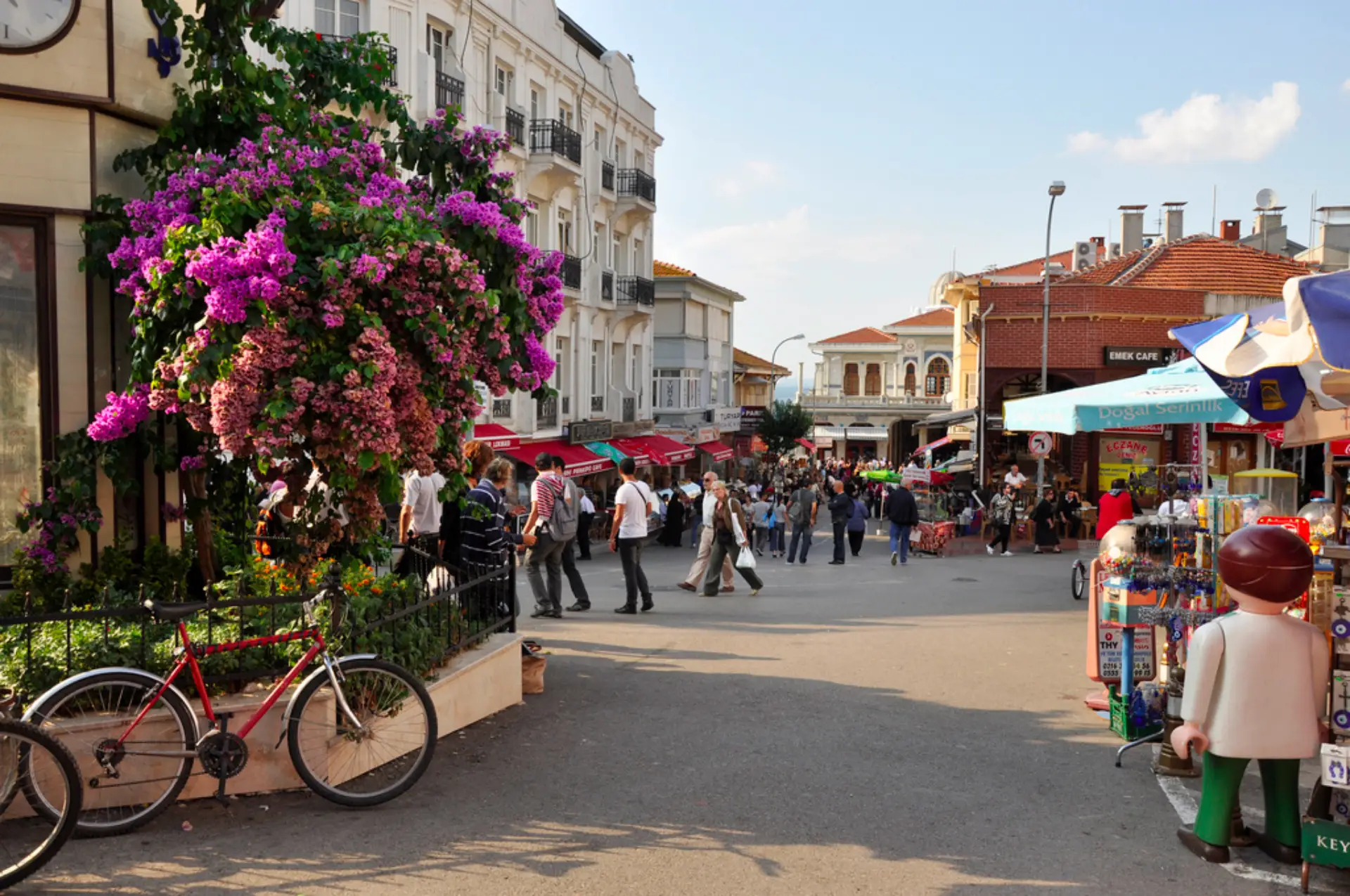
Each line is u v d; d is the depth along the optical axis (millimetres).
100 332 7859
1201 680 5250
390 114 8844
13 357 7543
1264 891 4953
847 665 10258
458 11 28906
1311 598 6664
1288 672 5180
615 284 41156
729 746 7262
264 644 5980
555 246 35531
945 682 9484
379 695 6133
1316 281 4754
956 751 7199
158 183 7629
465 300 6578
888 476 39812
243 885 4852
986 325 35781
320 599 6117
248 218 6656
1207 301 35781
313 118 8312
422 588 7664
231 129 8195
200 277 6004
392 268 6312
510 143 8812
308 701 5859
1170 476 28453
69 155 7660
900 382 83375
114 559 7793
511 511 22016
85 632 6066
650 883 4945
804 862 5219
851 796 6238
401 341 6609
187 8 8539
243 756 5711
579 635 12070
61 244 7637
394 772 6312
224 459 7969
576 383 37531
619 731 7605
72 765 4883
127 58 7941
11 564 7539
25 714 5250
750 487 34562
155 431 7672
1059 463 34156
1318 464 19016
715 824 5727
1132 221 48312
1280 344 5820
